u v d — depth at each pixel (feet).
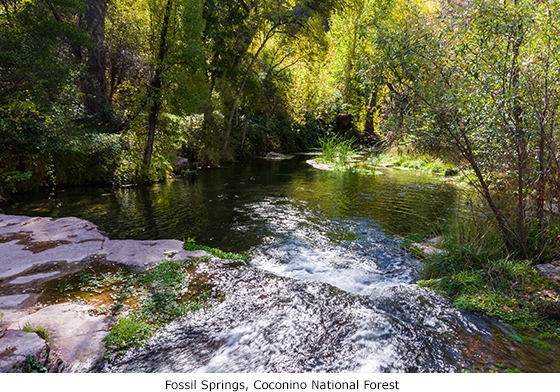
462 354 9.84
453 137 15.37
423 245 19.92
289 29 71.05
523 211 15.70
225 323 11.29
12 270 14.10
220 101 69.26
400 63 15.26
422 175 49.75
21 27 29.32
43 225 20.17
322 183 42.73
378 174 51.13
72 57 35.78
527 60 13.89
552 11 13.52
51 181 36.24
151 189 38.14
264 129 88.94
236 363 9.38
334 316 11.79
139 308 11.96
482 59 14.71
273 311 12.01
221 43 61.93
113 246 17.53
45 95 30.37
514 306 12.30
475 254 15.43
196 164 58.65
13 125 29.35
